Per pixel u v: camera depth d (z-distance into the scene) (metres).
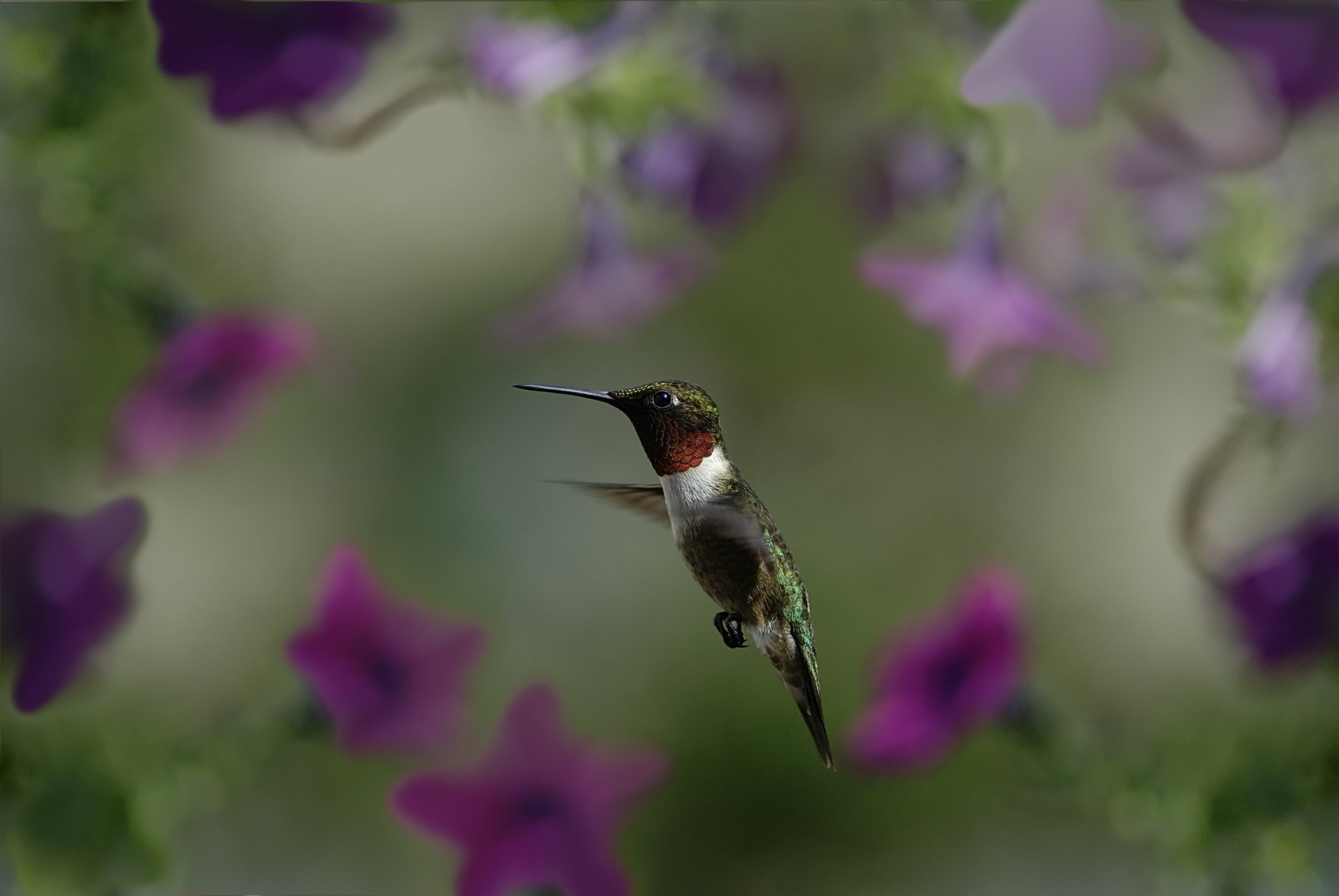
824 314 3.24
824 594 3.24
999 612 3.02
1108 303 3.08
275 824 3.16
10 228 3.01
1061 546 3.24
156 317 3.01
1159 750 3.01
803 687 2.97
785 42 3.04
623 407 2.97
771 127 3.04
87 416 3.01
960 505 3.25
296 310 3.19
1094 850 3.19
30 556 2.99
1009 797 3.20
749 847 3.23
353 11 3.00
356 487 3.24
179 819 3.00
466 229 3.24
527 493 3.27
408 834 3.18
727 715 3.24
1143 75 2.99
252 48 3.00
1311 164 2.99
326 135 3.00
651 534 3.27
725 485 2.97
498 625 3.25
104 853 2.99
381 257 3.23
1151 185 3.01
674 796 3.23
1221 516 3.03
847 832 3.23
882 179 3.04
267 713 3.01
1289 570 3.01
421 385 3.26
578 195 3.03
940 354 3.25
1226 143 3.00
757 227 3.21
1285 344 2.99
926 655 3.03
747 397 3.26
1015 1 2.99
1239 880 3.00
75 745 2.99
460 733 3.02
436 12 3.00
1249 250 3.00
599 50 3.00
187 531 3.20
